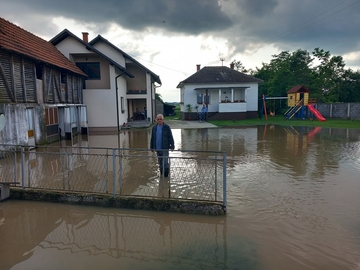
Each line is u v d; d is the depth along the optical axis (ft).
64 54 58.95
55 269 10.04
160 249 11.45
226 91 94.53
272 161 27.73
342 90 121.08
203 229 13.14
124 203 15.64
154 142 21.33
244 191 18.28
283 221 13.78
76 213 15.11
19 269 10.02
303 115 88.99
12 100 33.53
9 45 32.55
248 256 10.78
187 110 94.48
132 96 75.05
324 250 11.13
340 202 16.25
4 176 21.94
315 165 25.75
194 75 96.43
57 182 20.35
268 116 103.35
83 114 55.93
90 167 25.26
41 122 38.04
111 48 69.26
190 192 18.08
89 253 11.18
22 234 12.81
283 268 9.98
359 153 31.55
